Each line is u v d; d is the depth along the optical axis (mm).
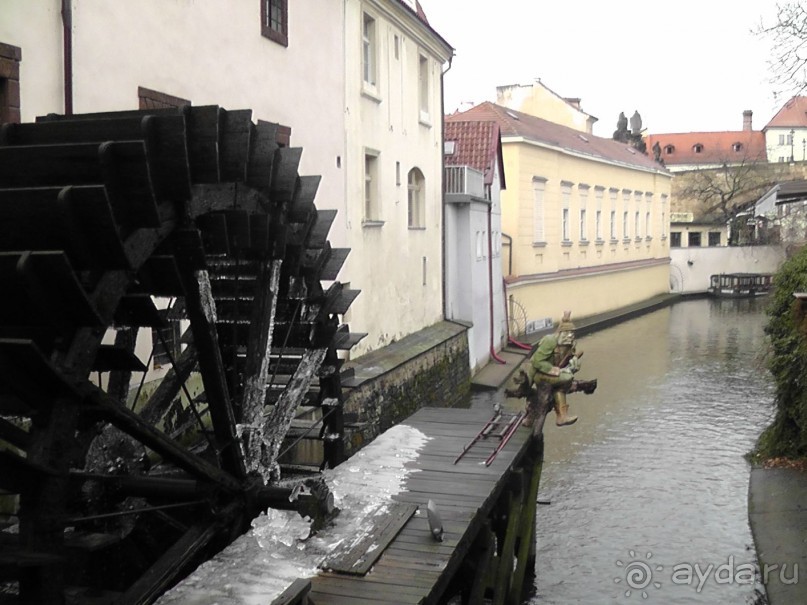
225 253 6398
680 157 77062
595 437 16891
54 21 7621
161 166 5418
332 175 14711
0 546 4664
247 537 5984
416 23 18938
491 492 7223
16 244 4738
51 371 4305
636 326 36531
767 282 50625
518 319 29844
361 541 5953
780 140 75938
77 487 5133
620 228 43969
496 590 8008
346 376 9633
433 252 21250
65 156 4973
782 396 14320
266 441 7438
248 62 11414
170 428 8977
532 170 31531
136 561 6477
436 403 19047
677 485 13594
